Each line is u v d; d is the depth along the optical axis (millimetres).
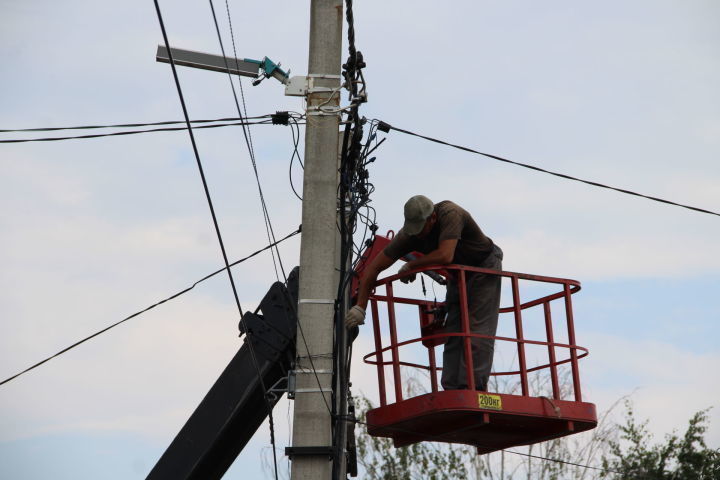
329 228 25047
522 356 26594
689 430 59125
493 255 27922
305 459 23062
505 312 29719
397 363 27031
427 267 26156
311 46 26922
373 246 31109
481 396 25438
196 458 25922
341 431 23938
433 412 25531
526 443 28609
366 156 28766
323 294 24359
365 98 26453
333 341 24703
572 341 27719
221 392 26328
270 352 26312
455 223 26609
